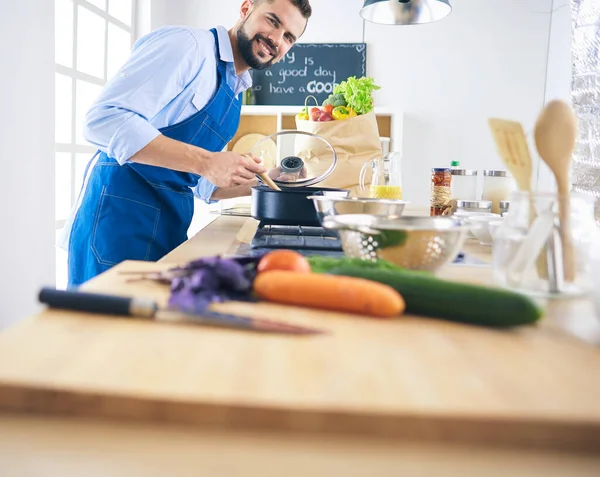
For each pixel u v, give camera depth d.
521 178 0.85
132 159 1.69
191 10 4.67
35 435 0.44
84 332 0.60
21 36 2.29
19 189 2.32
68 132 3.23
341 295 0.70
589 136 3.04
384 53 4.61
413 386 0.48
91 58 3.54
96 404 0.46
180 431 0.45
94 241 1.96
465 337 0.63
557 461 0.42
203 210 4.58
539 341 0.62
